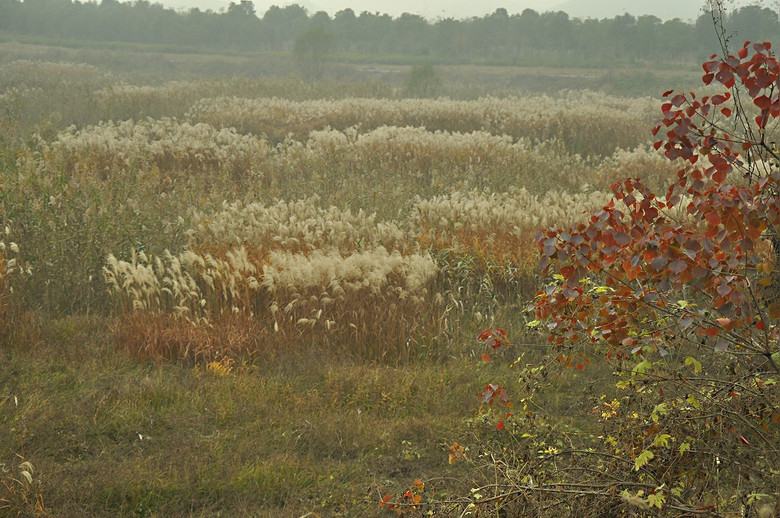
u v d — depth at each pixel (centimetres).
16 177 1264
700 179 382
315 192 1681
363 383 777
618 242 381
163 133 2252
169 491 570
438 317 934
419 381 797
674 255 368
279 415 709
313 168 1878
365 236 1203
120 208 1223
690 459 420
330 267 948
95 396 730
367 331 895
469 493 475
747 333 407
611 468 449
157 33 10050
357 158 1991
